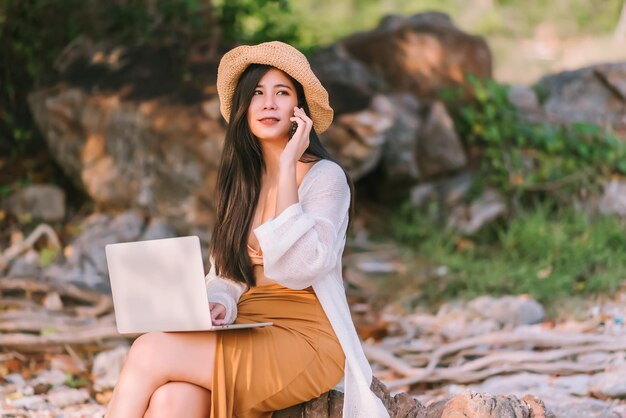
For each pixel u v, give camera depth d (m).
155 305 3.46
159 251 3.43
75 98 8.47
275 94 3.71
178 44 8.77
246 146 3.77
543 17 15.73
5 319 6.62
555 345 6.07
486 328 6.67
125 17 9.06
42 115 8.66
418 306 7.37
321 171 3.68
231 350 3.47
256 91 3.73
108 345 6.30
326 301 3.61
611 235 8.25
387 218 9.12
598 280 7.37
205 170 8.08
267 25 9.18
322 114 3.82
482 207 8.85
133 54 8.73
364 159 8.31
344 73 9.41
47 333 6.41
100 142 8.41
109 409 3.42
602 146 9.24
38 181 8.95
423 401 5.43
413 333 6.66
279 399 3.54
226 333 3.51
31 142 9.41
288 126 3.73
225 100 3.87
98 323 6.68
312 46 9.27
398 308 7.34
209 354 3.46
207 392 3.50
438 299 7.47
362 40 10.07
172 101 8.24
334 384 3.61
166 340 3.45
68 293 7.16
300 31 10.07
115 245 3.53
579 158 9.20
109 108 8.34
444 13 10.61
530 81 12.74
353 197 3.80
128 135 8.30
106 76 8.58
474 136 9.41
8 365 5.93
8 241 8.18
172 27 8.90
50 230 8.12
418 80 9.84
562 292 7.24
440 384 5.76
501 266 7.81
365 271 8.05
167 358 3.42
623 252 7.97
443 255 8.21
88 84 8.53
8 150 9.32
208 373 3.45
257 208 3.78
